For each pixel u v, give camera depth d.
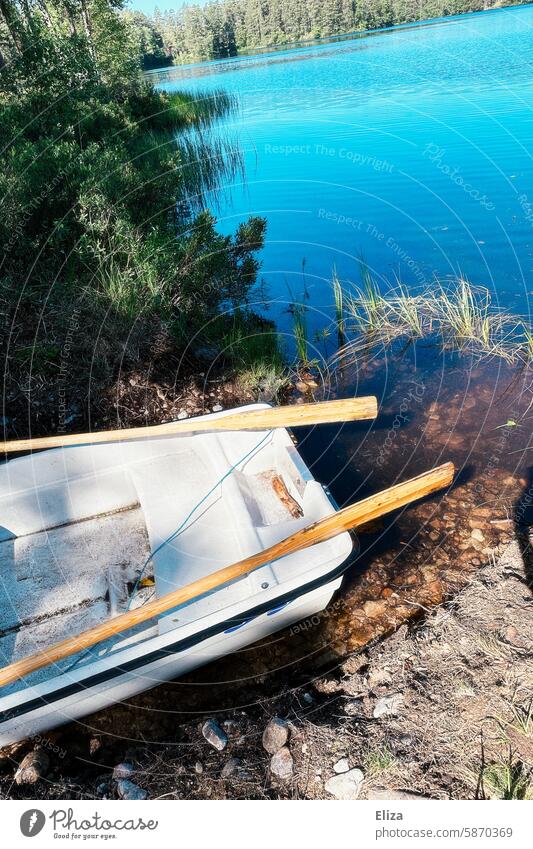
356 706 2.94
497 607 3.30
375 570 3.60
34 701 2.51
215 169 10.88
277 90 18.53
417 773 2.65
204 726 2.88
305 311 6.37
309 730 2.83
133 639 3.00
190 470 3.77
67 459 3.57
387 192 9.19
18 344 5.21
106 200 6.60
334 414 3.37
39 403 4.91
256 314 6.36
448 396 5.02
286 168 10.76
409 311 6.04
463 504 3.99
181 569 3.22
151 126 13.86
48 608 3.22
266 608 2.84
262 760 2.76
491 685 2.93
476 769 2.64
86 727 2.96
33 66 9.81
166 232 7.32
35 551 3.50
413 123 12.73
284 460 3.68
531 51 20.08
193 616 2.90
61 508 3.61
